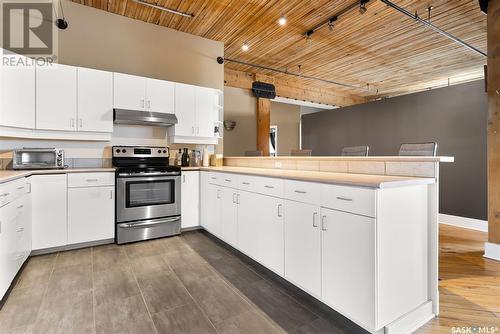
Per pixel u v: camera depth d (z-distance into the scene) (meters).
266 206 2.29
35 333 1.55
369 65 5.61
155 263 2.58
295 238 1.98
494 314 1.81
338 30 4.10
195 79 4.31
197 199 3.66
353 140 6.59
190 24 3.96
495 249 2.81
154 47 3.97
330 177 1.88
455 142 4.54
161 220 3.35
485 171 4.13
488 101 2.84
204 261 2.65
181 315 1.75
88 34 3.51
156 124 3.83
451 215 4.50
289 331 1.61
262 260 2.34
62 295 1.97
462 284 2.26
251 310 1.82
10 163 2.99
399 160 1.95
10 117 2.66
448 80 6.64
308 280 1.87
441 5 3.41
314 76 6.38
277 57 5.20
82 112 3.14
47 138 2.98
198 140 4.06
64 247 2.88
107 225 3.06
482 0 2.88
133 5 3.48
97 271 2.39
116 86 3.35
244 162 3.86
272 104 7.70
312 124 7.77
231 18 3.78
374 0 3.30
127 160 3.53
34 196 2.66
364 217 1.50
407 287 1.64
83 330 1.59
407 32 4.14
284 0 3.35
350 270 1.58
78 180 2.89
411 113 5.32
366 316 1.50
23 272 2.35
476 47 4.71
